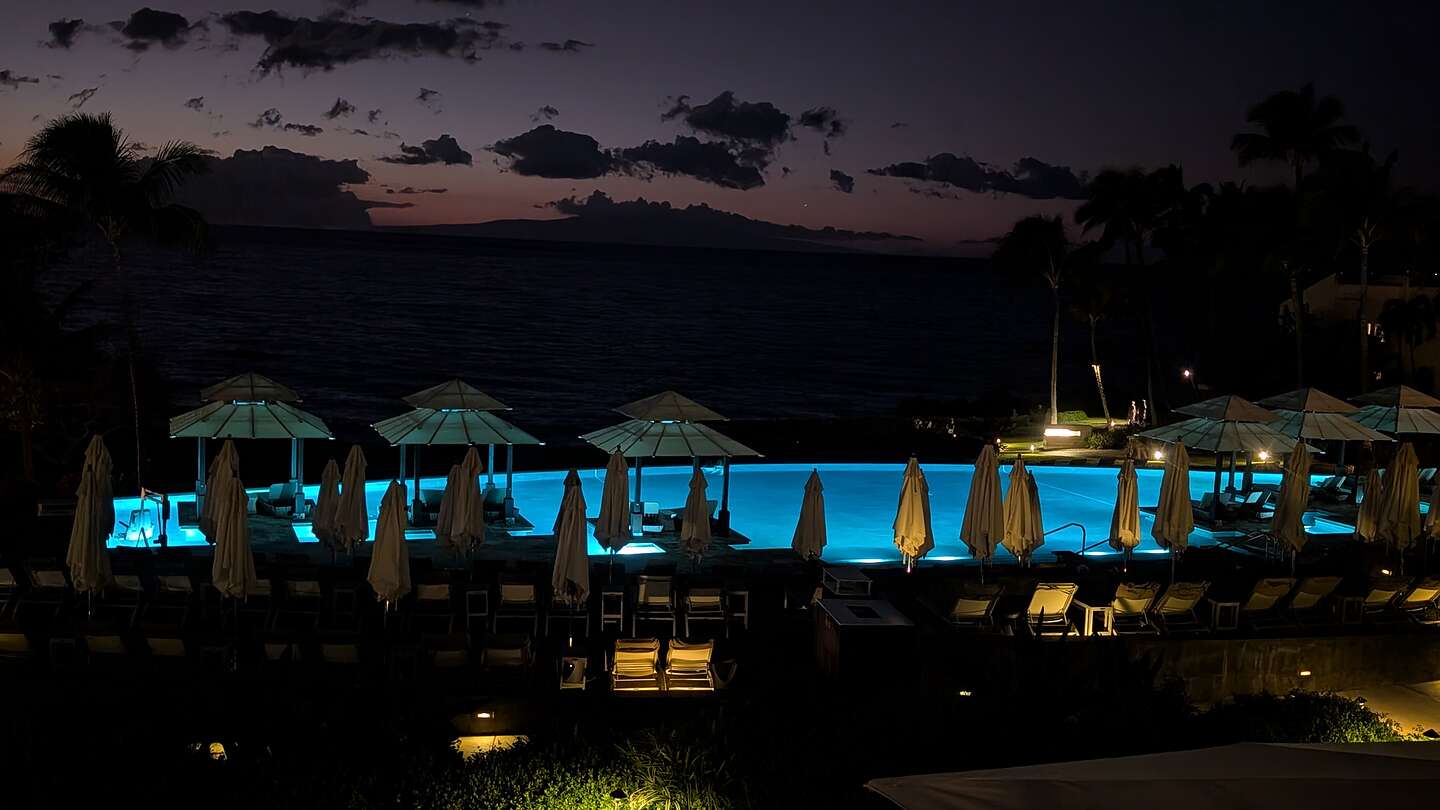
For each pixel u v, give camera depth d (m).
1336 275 57.69
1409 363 55.06
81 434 30.44
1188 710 11.50
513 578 16.12
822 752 10.34
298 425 20.81
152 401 36.09
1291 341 57.78
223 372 78.25
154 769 9.78
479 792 10.12
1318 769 5.47
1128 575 18.75
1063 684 11.02
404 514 15.31
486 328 114.44
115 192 24.23
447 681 13.95
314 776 9.84
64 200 24.33
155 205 25.06
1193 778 5.36
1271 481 32.03
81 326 89.50
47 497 22.03
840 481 30.58
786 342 120.12
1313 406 23.09
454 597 16.33
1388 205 41.12
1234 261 46.00
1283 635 16.67
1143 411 44.66
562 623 16.30
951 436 39.53
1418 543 22.16
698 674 14.41
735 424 38.75
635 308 149.25
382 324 112.06
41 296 28.66
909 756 10.09
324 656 13.85
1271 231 44.22
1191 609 17.20
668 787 10.12
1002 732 10.33
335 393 73.50
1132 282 47.81
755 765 10.34
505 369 88.38
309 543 19.61
